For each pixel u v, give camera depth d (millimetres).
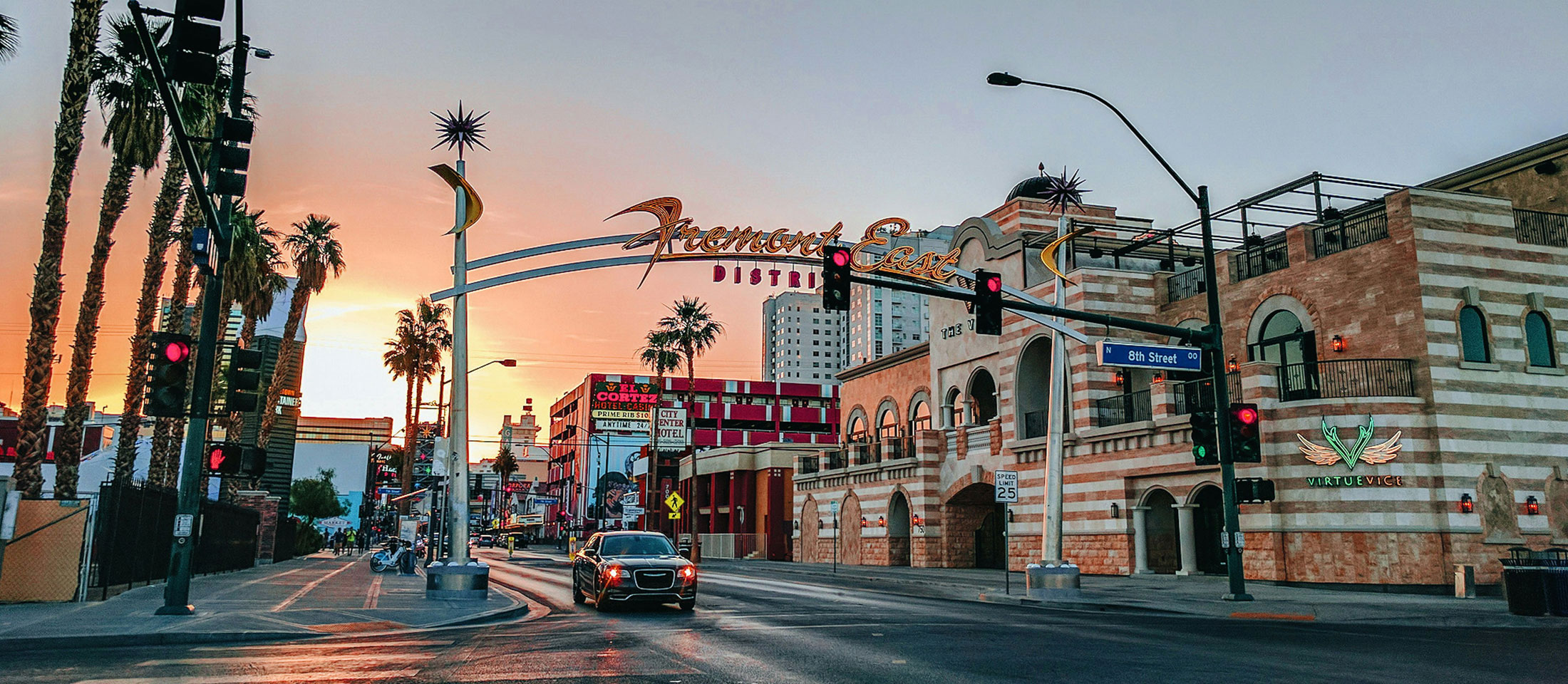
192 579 26031
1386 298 27672
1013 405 38594
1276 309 31266
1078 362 35438
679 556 20172
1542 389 27312
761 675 10359
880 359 52625
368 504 80812
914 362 49531
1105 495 33469
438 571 20125
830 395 118938
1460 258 27359
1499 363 26984
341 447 112312
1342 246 29969
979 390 44781
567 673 10578
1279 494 27297
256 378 16391
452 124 21938
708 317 64375
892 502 46188
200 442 15992
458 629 15547
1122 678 10133
